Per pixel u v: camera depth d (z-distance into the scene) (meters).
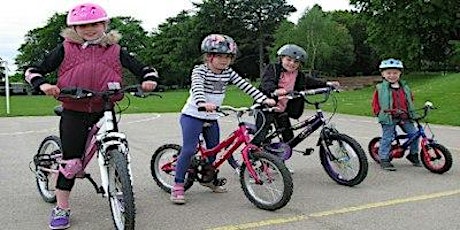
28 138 11.62
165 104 27.44
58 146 5.57
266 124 6.22
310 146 9.75
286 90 6.27
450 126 13.68
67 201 4.91
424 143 7.31
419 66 43.59
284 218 5.10
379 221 4.99
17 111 22.52
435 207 5.47
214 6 76.38
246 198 5.86
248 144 5.48
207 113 5.50
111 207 4.56
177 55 78.25
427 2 39.91
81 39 4.60
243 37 77.56
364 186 6.43
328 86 6.47
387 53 43.41
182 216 5.20
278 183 5.38
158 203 5.70
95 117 4.75
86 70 4.58
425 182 6.66
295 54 6.41
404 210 5.36
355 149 6.23
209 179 5.82
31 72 4.39
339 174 6.55
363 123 14.60
